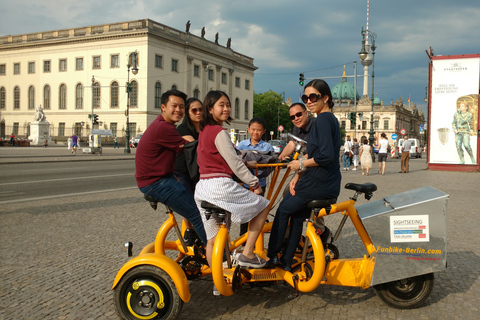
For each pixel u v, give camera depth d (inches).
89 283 182.7
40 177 632.4
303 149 171.8
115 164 956.6
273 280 155.9
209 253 148.6
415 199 155.0
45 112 2689.5
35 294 170.2
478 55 800.3
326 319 149.3
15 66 2805.1
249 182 142.2
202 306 161.5
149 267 143.2
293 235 155.8
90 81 2527.1
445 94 831.1
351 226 294.0
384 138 761.6
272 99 3683.6
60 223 299.4
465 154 827.4
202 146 145.1
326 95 156.4
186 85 2628.0
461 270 200.4
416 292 156.7
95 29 2495.1
